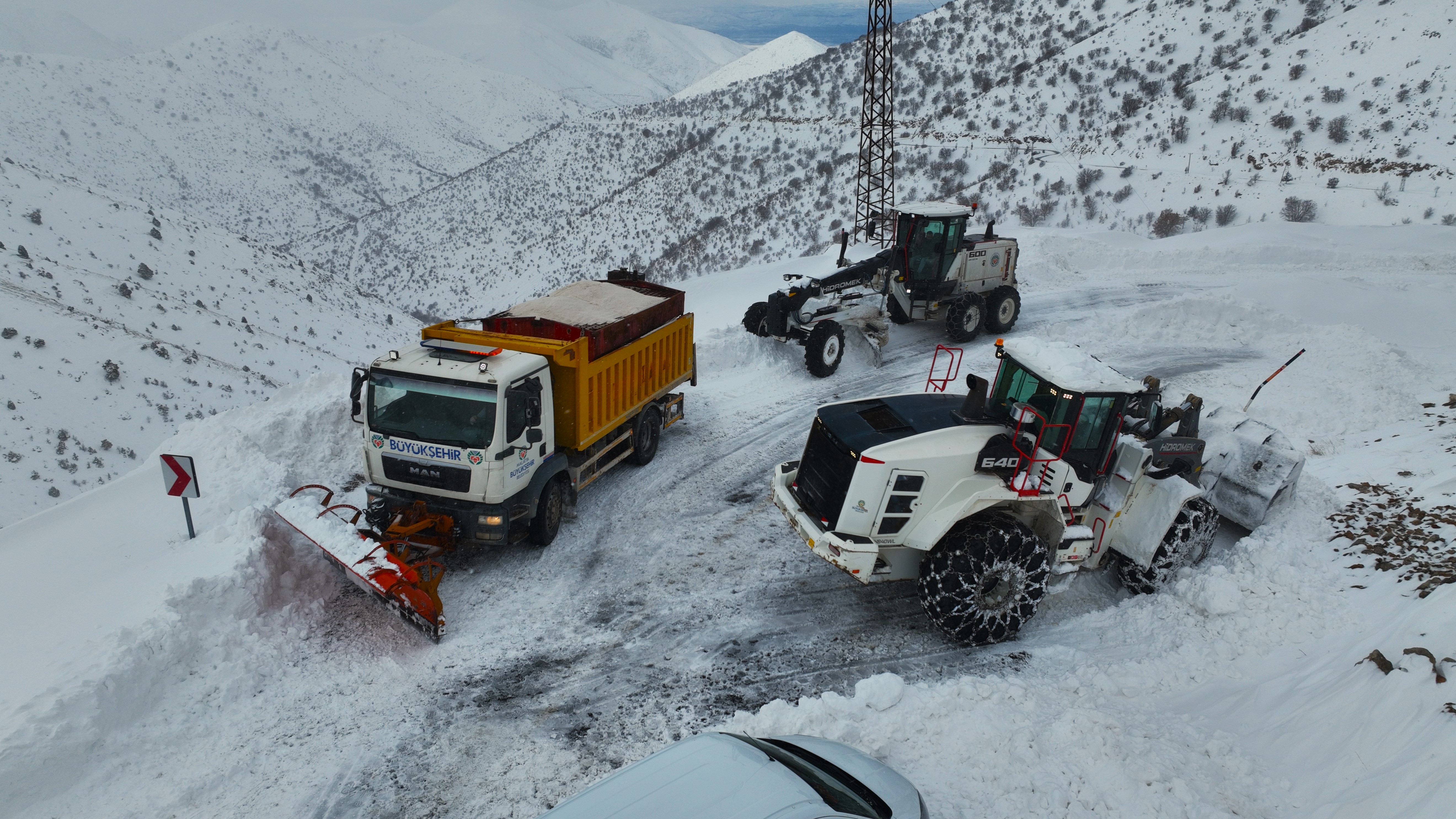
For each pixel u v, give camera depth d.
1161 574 7.43
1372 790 4.50
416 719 6.22
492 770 5.72
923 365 14.81
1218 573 7.14
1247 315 16.55
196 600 6.76
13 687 5.65
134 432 47.19
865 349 14.93
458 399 7.70
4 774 5.02
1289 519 8.18
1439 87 48.03
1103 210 46.44
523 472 8.07
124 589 6.88
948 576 6.60
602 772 5.70
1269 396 12.49
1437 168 40.97
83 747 5.42
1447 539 7.14
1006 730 5.62
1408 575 6.71
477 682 6.68
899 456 6.53
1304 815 4.65
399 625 7.38
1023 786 5.12
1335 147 47.62
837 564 6.72
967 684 6.12
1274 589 7.01
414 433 7.78
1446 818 4.02
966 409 7.03
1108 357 15.24
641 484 10.42
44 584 7.00
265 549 7.61
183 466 7.59
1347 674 5.62
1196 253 23.47
